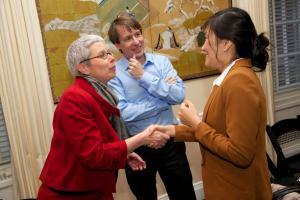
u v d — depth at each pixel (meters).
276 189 1.83
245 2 3.03
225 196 1.33
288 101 3.84
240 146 1.16
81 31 2.38
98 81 1.38
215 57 1.29
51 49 2.28
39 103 2.23
